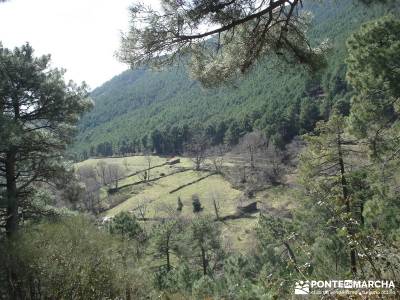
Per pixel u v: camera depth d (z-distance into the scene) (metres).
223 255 41.44
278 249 30.11
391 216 13.21
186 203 72.56
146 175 95.38
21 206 17.31
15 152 16.69
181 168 96.31
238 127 106.88
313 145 17.47
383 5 5.85
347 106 70.12
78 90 17.95
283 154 79.50
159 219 66.19
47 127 17.84
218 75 6.98
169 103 192.12
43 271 12.36
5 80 15.75
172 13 5.89
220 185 78.56
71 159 19.02
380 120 14.84
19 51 16.70
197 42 6.29
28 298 12.57
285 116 89.94
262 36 6.32
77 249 13.30
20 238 13.12
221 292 18.72
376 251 4.26
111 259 14.28
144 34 5.96
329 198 4.64
